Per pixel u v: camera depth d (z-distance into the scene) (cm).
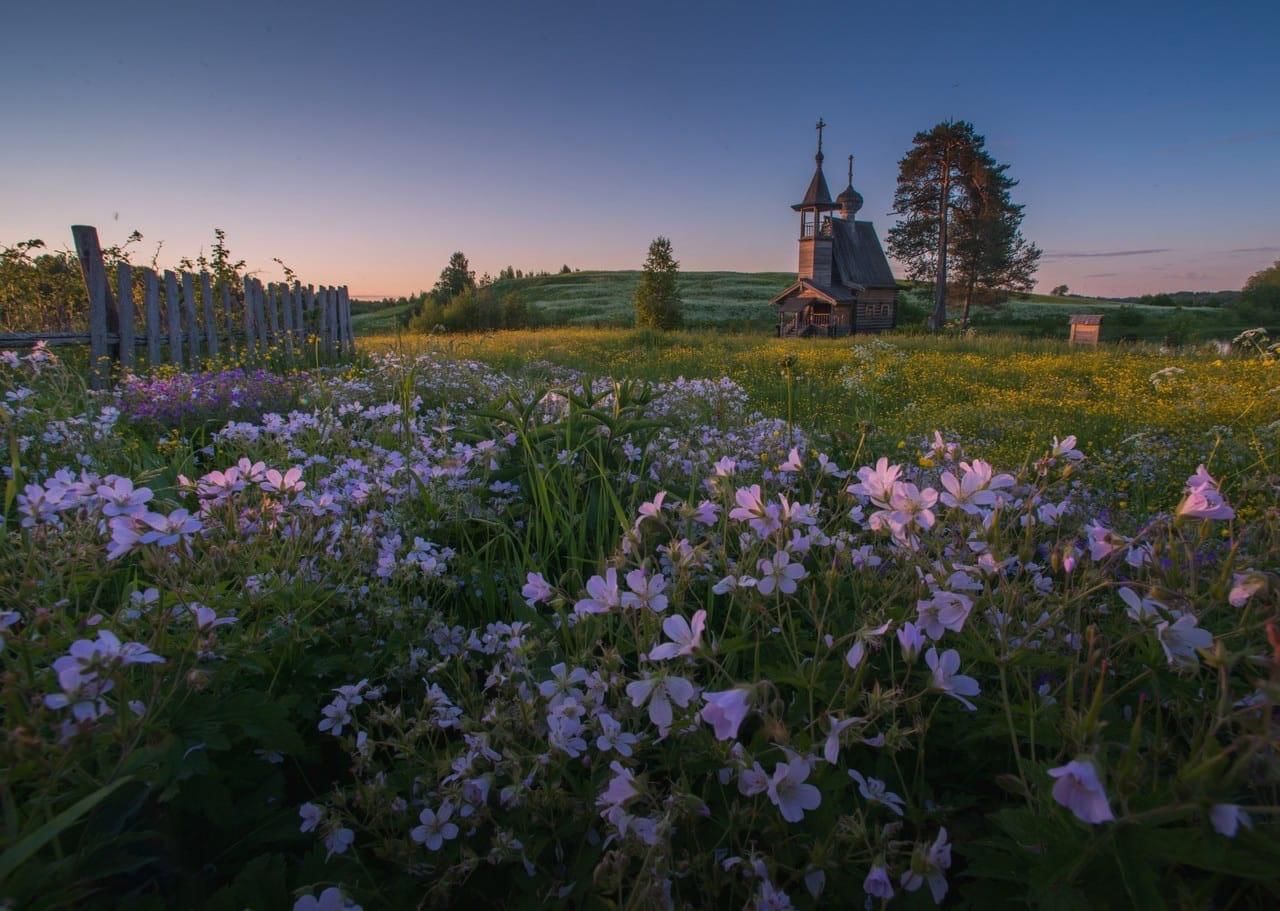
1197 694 148
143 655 127
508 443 345
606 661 154
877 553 225
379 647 206
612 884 120
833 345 2350
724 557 191
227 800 151
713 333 2872
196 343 913
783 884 131
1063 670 171
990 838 134
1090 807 100
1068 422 918
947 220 5738
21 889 110
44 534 170
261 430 344
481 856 151
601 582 161
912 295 7762
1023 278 5753
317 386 608
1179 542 168
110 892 140
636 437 375
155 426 515
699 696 150
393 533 249
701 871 133
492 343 2198
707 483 226
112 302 767
